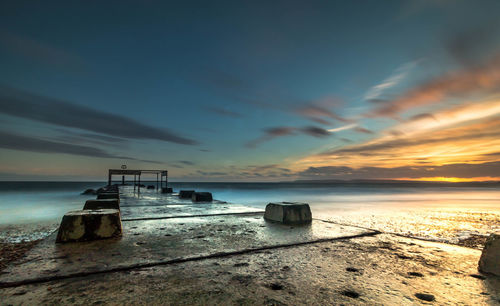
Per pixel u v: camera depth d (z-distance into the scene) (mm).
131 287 1950
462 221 10141
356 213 13516
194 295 1815
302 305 1677
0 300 1725
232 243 3309
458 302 1734
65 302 1704
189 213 6285
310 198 30094
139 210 6938
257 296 1804
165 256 2740
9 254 4523
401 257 2742
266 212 5414
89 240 3439
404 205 19031
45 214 15031
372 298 1782
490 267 2248
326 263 2539
